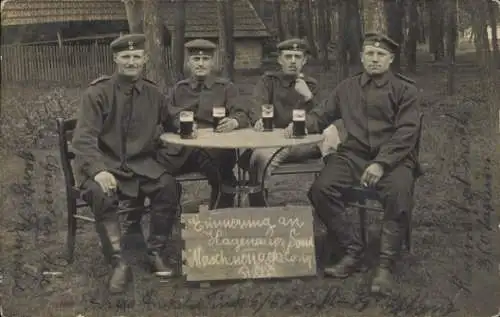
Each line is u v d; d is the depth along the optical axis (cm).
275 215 430
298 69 509
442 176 580
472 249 469
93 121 443
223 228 427
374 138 454
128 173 451
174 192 456
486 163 552
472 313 393
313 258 430
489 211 520
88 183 433
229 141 432
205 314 393
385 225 430
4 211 541
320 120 475
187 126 446
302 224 431
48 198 563
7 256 469
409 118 445
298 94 507
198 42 505
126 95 452
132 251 491
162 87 550
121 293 419
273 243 429
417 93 453
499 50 545
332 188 448
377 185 435
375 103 453
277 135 460
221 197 521
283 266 429
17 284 423
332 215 451
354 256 449
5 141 627
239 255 427
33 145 634
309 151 512
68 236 470
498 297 411
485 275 441
